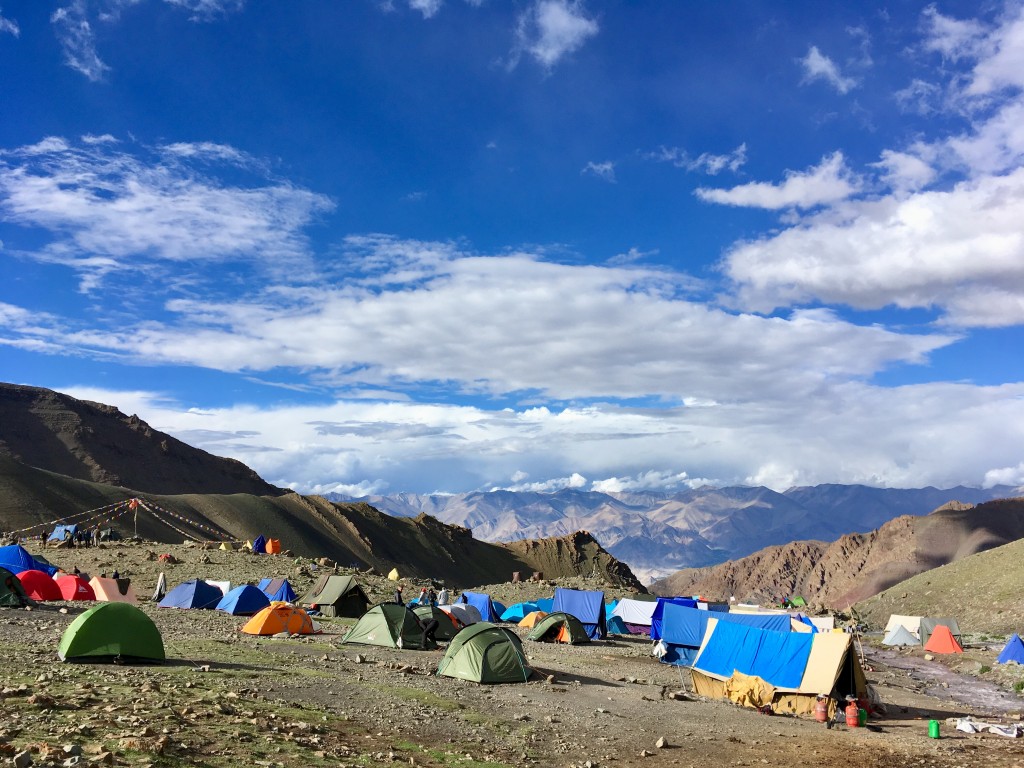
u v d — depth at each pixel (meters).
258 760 14.52
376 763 16.22
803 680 33.00
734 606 65.56
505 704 27.17
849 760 23.58
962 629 111.00
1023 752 26.56
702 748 23.58
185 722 16.61
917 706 38.56
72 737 13.77
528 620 65.94
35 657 23.75
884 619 135.75
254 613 50.47
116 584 48.69
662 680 39.31
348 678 27.83
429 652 39.47
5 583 38.34
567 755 20.61
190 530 187.88
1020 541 148.00
